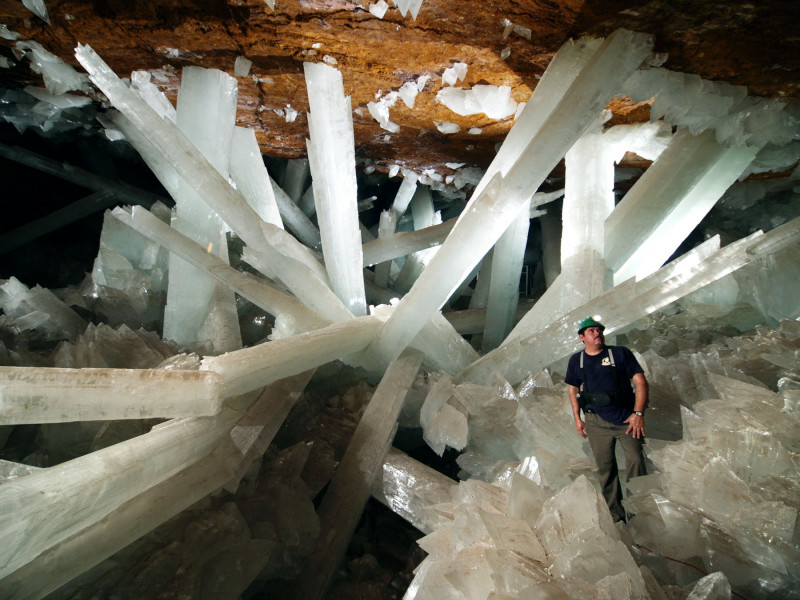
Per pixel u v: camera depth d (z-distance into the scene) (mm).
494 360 3811
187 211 3984
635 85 3100
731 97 3266
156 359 3385
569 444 2777
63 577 1628
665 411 2971
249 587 2264
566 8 2480
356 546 2785
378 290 7227
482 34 2811
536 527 1978
